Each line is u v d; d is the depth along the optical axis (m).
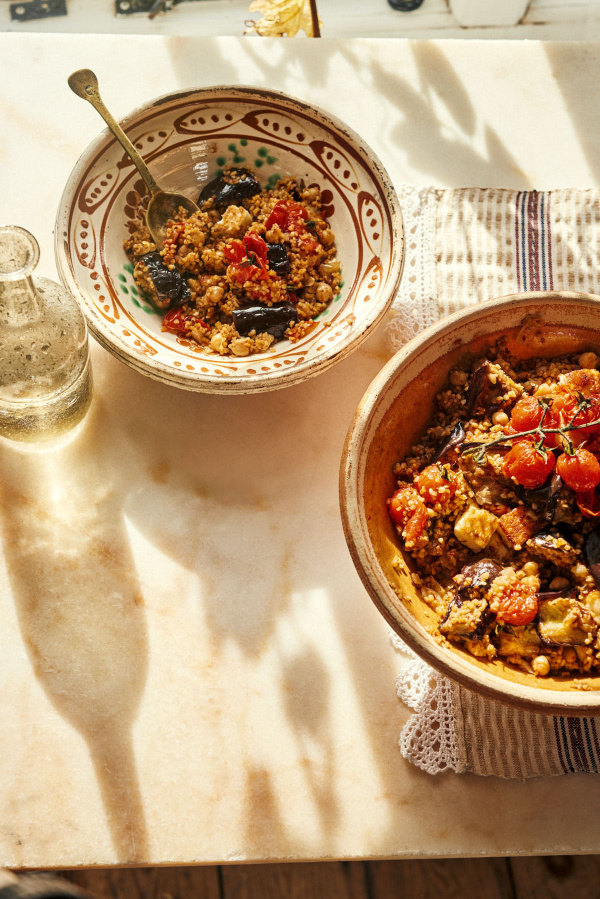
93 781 0.82
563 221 0.95
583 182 0.98
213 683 0.84
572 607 0.76
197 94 0.85
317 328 0.86
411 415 0.82
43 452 0.88
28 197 0.94
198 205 0.90
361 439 0.76
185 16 1.35
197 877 1.09
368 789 0.83
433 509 0.79
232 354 0.85
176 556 0.87
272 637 0.85
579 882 1.10
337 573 0.87
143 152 0.87
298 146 0.88
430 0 1.34
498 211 0.95
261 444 0.90
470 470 0.80
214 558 0.87
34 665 0.84
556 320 0.81
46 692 0.83
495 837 0.82
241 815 0.82
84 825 0.82
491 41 1.02
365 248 0.86
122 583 0.86
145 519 0.87
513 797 0.83
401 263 0.83
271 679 0.84
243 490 0.88
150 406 0.90
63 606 0.85
